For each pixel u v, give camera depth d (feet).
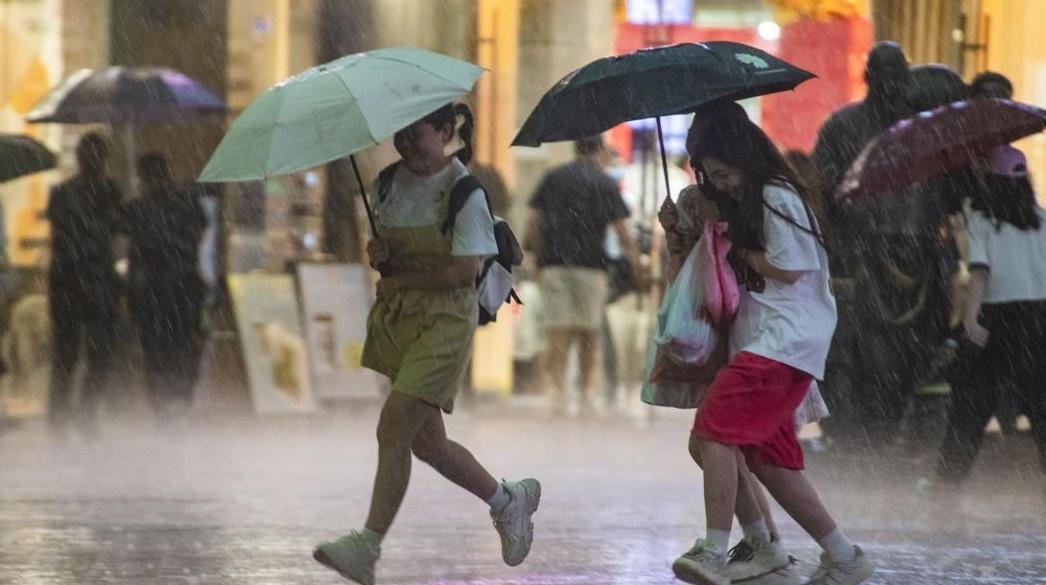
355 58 64.54
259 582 72.90
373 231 66.13
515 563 68.44
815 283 64.90
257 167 61.26
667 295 66.59
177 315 141.59
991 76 110.01
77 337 139.95
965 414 103.60
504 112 172.35
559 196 155.74
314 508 98.99
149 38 166.30
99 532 88.02
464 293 65.16
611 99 63.72
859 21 188.96
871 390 110.63
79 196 139.64
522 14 176.55
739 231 64.13
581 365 159.22
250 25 164.45
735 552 68.95
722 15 202.80
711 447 63.67
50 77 166.50
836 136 111.24
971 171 101.60
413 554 81.10
